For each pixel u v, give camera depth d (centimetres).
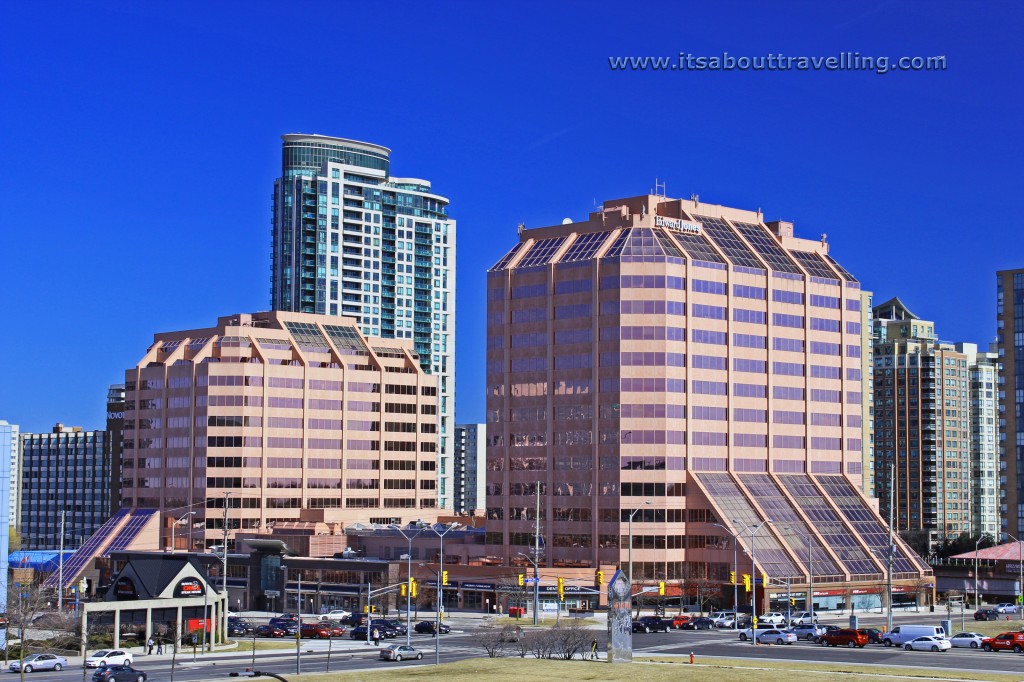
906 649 15262
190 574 16675
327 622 18850
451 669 12369
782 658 14075
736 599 19838
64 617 16725
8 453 15725
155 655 15638
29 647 15175
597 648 15125
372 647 16450
